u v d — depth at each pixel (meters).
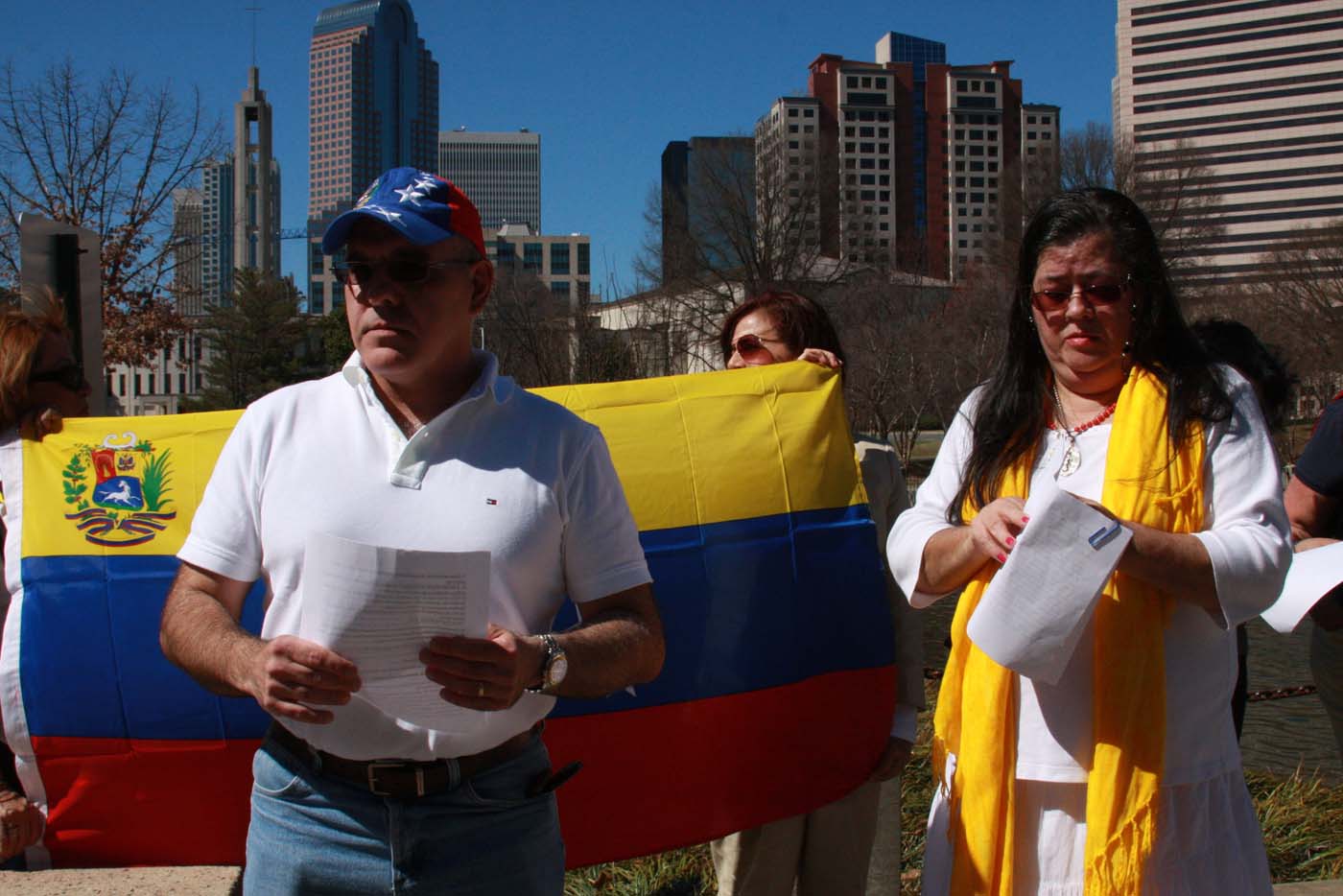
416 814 1.86
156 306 21.11
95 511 2.81
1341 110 113.75
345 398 1.96
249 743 2.76
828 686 2.93
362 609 1.62
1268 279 36.72
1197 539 1.97
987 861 2.10
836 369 3.09
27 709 2.74
